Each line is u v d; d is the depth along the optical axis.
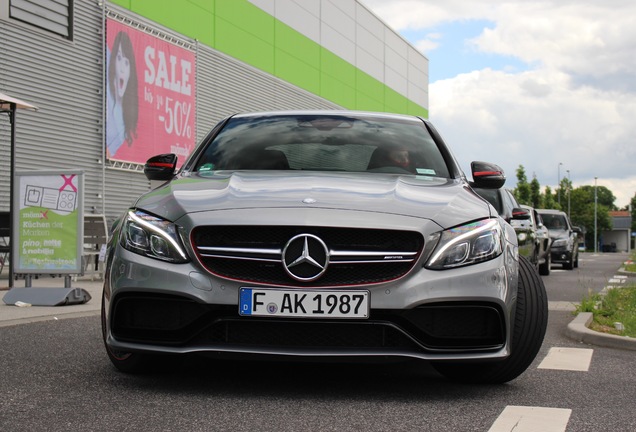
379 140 4.96
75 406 3.48
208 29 19.97
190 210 3.77
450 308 3.65
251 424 3.19
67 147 14.54
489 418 3.40
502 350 3.72
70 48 14.61
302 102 26.09
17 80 13.32
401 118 5.40
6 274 12.62
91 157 15.21
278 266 3.62
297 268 3.59
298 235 3.60
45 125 13.97
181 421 3.23
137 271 3.71
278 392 3.83
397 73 35.94
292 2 25.36
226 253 3.64
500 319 3.72
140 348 3.70
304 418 3.31
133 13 16.55
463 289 3.64
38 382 4.02
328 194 3.87
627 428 3.29
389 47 34.94
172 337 3.69
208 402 3.58
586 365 4.99
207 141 5.05
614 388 4.20
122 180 16.17
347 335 3.63
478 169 4.89
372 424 3.23
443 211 3.82
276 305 3.57
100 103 15.46
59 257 8.26
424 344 3.63
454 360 3.63
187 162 4.88
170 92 18.05
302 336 3.63
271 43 23.84
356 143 4.91
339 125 5.16
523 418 3.41
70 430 3.07
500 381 4.18
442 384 4.16
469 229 3.77
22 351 5.03
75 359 4.74
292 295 3.56
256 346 3.61
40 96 13.87
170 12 18.09
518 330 4.01
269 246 3.62
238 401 3.61
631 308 8.40
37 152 13.76
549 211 22.38
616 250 121.06
